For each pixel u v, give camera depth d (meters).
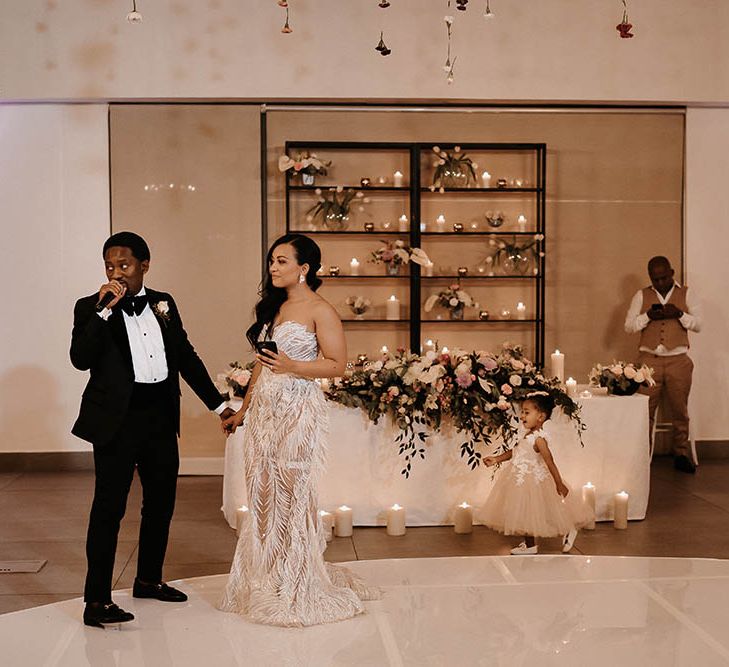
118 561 5.07
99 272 7.74
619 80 7.76
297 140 7.82
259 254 7.81
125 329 3.96
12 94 7.48
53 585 4.66
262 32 7.57
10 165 7.66
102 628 3.99
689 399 8.12
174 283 7.79
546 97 7.73
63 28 7.48
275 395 4.07
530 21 7.70
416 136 7.91
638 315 7.64
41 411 7.74
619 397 5.97
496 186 7.97
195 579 4.70
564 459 5.86
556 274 8.05
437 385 5.53
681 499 6.55
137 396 3.98
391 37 7.63
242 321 7.82
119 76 7.52
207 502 6.59
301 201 7.90
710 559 5.05
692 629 3.98
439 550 5.27
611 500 5.91
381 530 5.71
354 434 5.72
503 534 5.61
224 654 3.70
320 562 4.14
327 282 7.97
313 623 4.02
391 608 4.25
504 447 5.69
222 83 7.57
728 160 8.07
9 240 7.69
